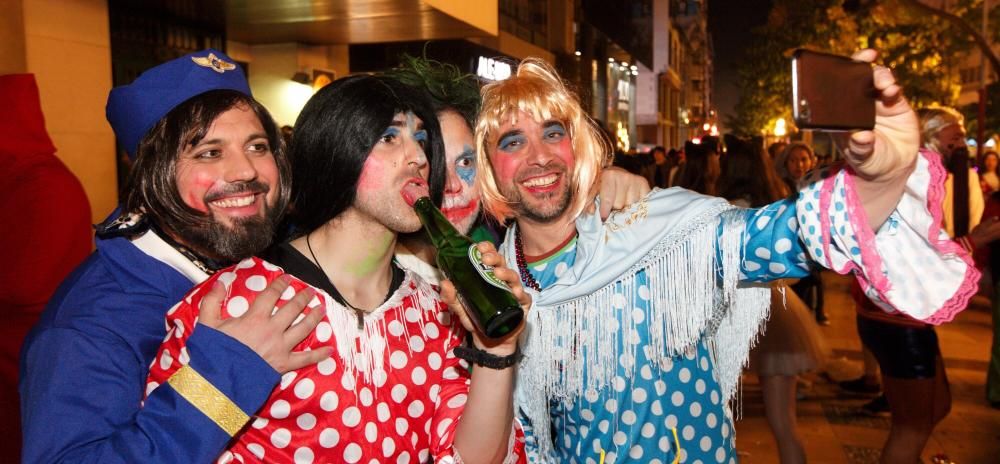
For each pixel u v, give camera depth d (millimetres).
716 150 5867
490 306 1216
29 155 2158
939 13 9773
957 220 4008
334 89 1284
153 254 1371
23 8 4617
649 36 32000
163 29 6414
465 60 10594
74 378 1173
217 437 1092
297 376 1187
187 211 1347
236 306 1193
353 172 1252
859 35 20688
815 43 22719
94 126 5262
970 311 7613
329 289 1280
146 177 1361
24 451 1143
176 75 1397
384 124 1258
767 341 3117
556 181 1729
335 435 1202
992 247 4031
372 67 10469
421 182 1294
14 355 2092
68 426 1136
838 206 1279
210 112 1365
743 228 1586
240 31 7820
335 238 1312
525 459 1498
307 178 1293
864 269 1263
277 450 1189
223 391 1093
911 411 3047
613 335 1702
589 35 23438
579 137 1754
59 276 2121
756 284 1650
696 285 1655
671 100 66500
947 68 19297
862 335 3217
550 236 1821
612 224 1762
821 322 6977
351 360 1230
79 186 2248
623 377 1695
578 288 1708
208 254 1438
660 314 1675
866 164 1132
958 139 4059
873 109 1037
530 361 1750
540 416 1771
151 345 1281
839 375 5328
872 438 4246
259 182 1401
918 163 1253
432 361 1346
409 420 1301
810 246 1344
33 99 2223
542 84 1741
